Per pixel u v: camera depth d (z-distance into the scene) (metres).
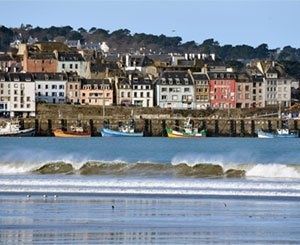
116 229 114.25
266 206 132.50
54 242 106.38
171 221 120.12
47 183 153.38
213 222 119.56
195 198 139.50
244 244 106.56
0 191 145.00
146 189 147.25
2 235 109.69
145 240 108.25
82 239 108.12
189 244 106.44
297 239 109.31
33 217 121.56
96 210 127.75
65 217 121.81
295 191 145.88
